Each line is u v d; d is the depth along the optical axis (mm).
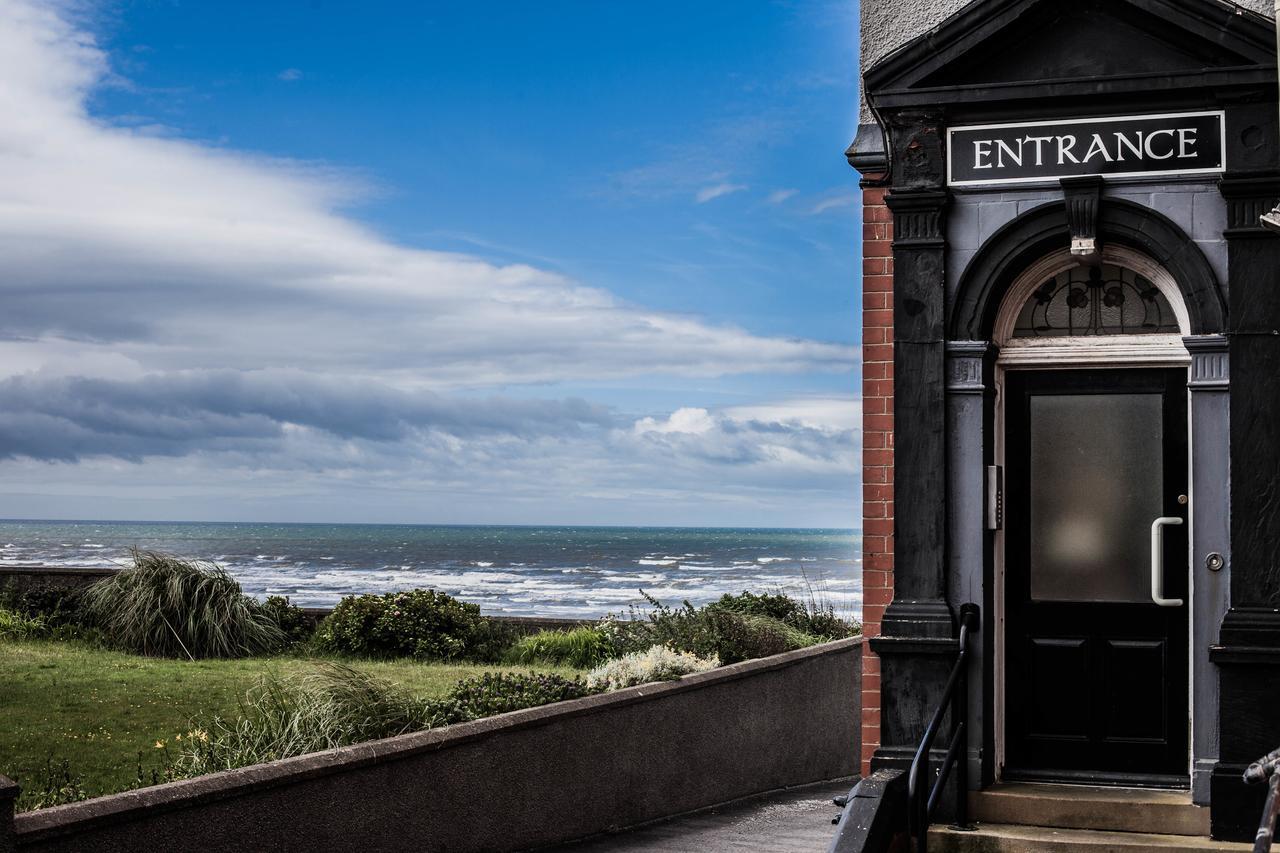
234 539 119562
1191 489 7441
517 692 9648
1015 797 7484
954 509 7805
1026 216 7703
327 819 7055
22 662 13961
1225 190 7336
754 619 13742
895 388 7887
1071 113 7652
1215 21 7262
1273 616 7137
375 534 156750
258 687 10297
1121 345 7844
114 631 16109
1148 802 7320
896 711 7703
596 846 8680
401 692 9164
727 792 10672
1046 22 7629
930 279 7836
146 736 9883
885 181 8008
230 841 6500
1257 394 7254
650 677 10484
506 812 8297
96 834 5863
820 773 12250
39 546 88188
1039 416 8078
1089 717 7887
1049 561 8016
